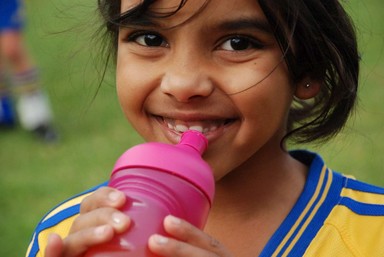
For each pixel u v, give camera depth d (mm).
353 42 1871
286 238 1760
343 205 1824
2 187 5047
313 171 1879
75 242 1339
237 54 1545
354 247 1757
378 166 4949
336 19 1792
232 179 1773
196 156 1438
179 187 1367
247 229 1793
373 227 1795
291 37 1589
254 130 1573
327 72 1798
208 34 1521
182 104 1552
